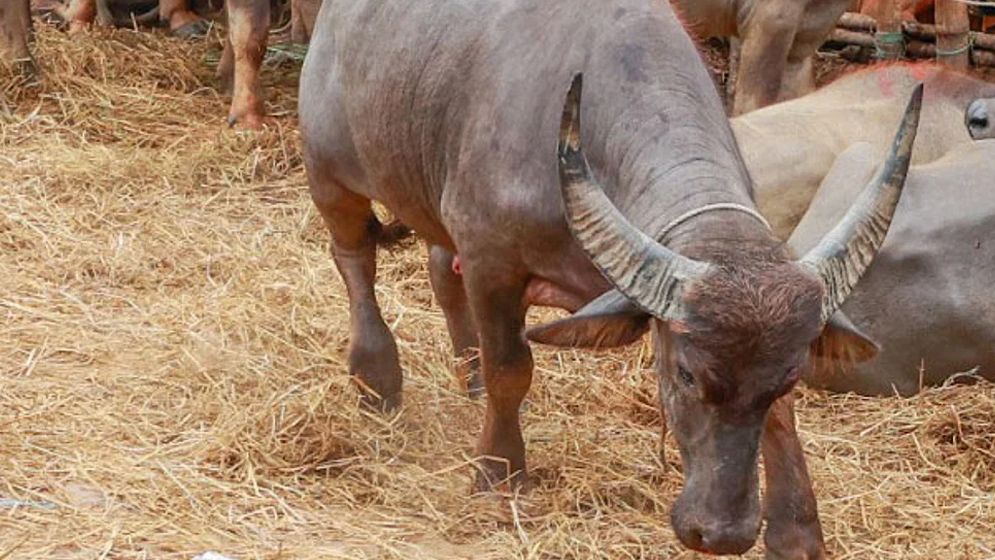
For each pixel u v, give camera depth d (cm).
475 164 512
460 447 609
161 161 943
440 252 623
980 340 671
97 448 594
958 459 622
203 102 1070
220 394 638
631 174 474
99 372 666
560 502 561
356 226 631
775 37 875
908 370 677
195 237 833
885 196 436
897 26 1017
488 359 540
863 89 768
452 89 528
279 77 1129
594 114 489
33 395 637
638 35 494
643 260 421
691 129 475
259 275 783
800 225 693
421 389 656
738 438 426
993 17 1127
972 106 731
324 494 571
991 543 563
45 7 1255
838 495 588
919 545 558
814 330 415
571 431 622
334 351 685
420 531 546
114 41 1154
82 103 1031
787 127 733
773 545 509
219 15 1270
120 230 841
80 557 516
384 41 561
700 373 416
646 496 571
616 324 441
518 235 502
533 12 517
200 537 533
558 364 685
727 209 447
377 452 598
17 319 718
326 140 609
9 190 875
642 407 650
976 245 671
